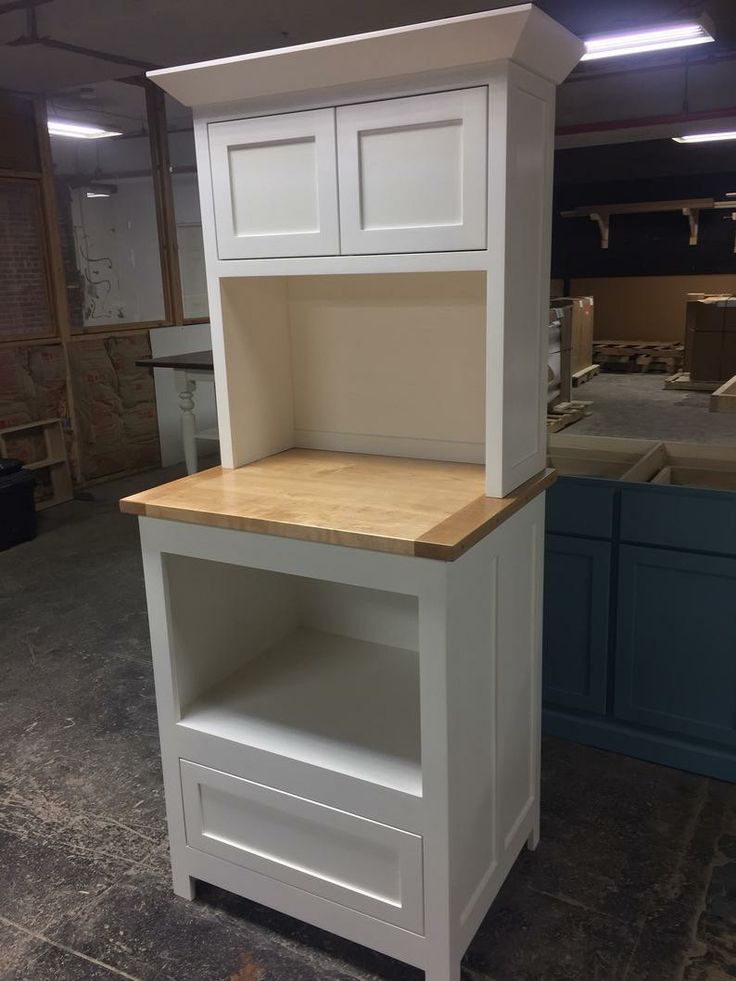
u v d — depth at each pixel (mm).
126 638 3504
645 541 2346
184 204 6809
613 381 8484
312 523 1566
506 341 1600
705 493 2229
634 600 2400
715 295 8672
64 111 5895
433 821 1583
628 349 9219
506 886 1998
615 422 5992
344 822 1691
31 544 4738
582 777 2422
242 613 2086
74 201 6098
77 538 4828
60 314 5590
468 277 1883
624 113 7703
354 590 2221
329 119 1613
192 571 1888
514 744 1920
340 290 2037
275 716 1873
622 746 2521
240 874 1894
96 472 6012
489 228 1526
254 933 1901
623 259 9758
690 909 1908
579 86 7613
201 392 6824
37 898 2025
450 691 1522
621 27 4008
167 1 3654
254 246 1780
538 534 1894
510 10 1354
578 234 9883
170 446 6578
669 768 2455
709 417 6098
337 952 1840
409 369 2014
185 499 1765
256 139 1701
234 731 1817
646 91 7531
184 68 1657
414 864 1635
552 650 2572
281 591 2236
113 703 2973
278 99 1656
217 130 1745
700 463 2689
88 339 5812
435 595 1469
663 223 9461
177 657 1867
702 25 3963
